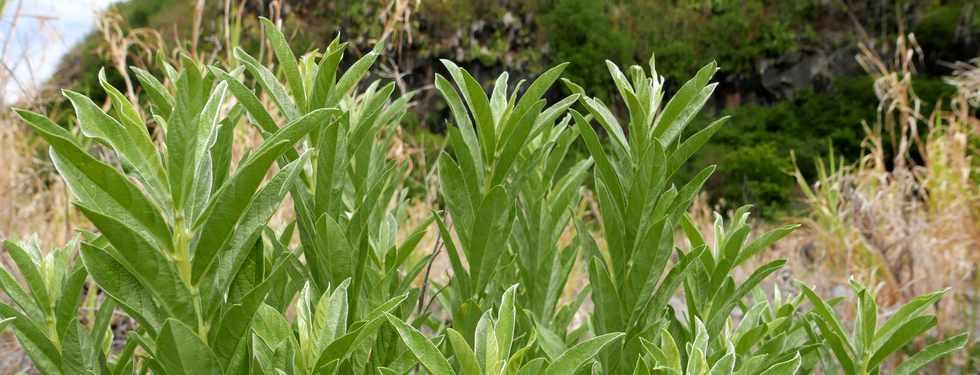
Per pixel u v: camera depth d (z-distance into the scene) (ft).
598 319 3.80
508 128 3.63
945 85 96.37
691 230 4.31
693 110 3.66
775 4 146.10
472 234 3.60
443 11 76.89
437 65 73.72
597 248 3.90
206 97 2.52
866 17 134.92
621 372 3.69
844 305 11.46
